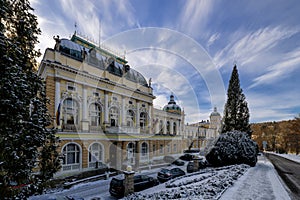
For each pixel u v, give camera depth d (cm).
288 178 891
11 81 279
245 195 507
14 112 282
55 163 382
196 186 607
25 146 306
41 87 372
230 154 1234
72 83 1274
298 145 3400
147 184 891
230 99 2033
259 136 5750
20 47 337
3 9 303
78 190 925
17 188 305
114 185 808
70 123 1260
